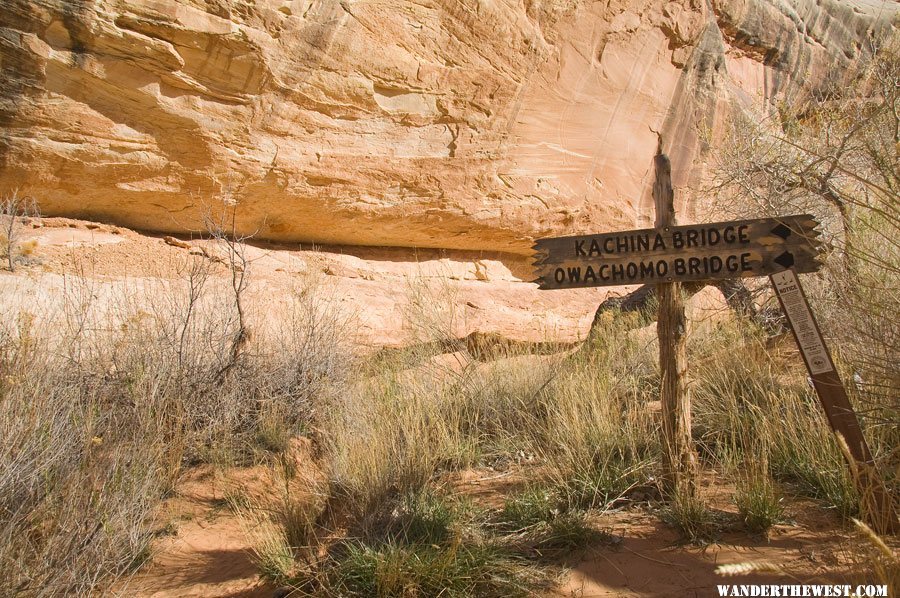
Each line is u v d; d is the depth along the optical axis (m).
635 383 5.01
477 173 12.66
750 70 19.03
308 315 6.51
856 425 2.93
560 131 13.89
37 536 3.31
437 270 12.95
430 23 11.20
